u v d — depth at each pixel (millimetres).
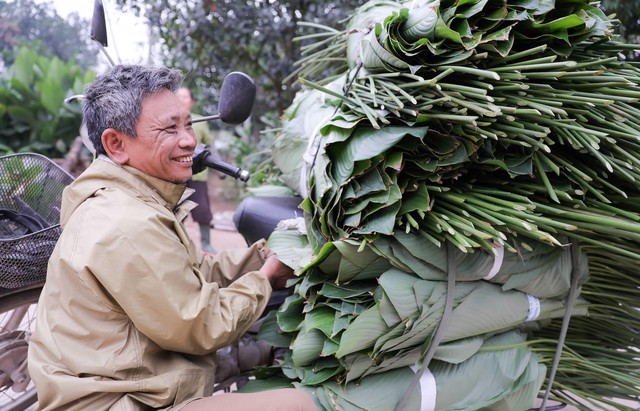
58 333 1252
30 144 6090
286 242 1529
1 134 5980
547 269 1415
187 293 1266
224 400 1271
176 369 1311
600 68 1397
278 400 1258
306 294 1409
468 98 1258
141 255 1207
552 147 1415
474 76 1260
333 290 1335
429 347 1304
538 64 1249
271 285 1597
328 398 1319
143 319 1221
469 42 1226
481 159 1331
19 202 1713
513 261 1372
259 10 4566
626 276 1550
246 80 1571
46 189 1783
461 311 1336
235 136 6734
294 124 1720
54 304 1272
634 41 3680
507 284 1383
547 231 1363
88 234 1229
